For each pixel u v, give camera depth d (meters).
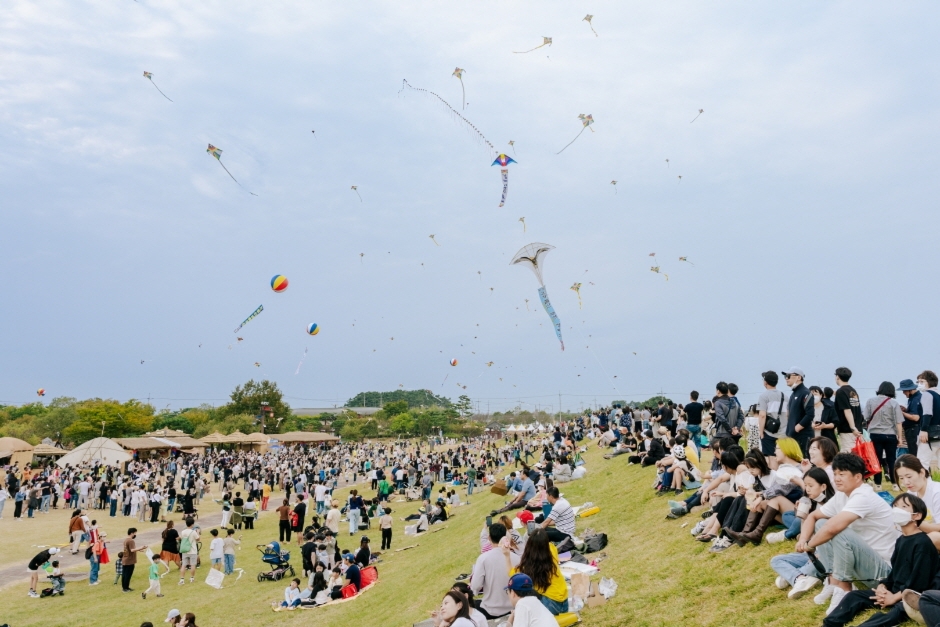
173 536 23.17
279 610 17.55
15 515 32.44
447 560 17.75
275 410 97.38
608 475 21.03
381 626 13.40
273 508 40.56
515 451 49.84
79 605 18.92
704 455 19.05
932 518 6.93
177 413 104.88
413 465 47.22
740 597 8.09
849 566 6.52
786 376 11.26
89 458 42.38
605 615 9.20
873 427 10.84
